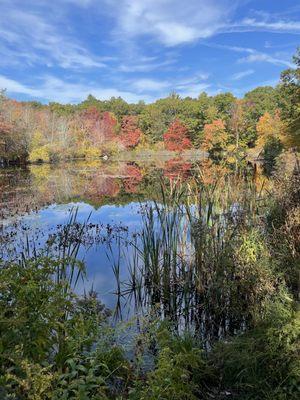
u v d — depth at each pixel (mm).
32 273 2041
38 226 8156
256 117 41688
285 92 24312
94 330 2188
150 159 41188
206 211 4512
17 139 35000
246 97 55625
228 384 2408
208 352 2811
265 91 58594
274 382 2229
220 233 4035
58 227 7695
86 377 1665
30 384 1476
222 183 4785
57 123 44500
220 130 26266
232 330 3322
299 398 2029
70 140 42906
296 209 3871
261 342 2473
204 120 50625
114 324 3453
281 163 11141
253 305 3072
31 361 1625
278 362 2225
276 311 2611
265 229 3914
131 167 30547
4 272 2002
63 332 2078
